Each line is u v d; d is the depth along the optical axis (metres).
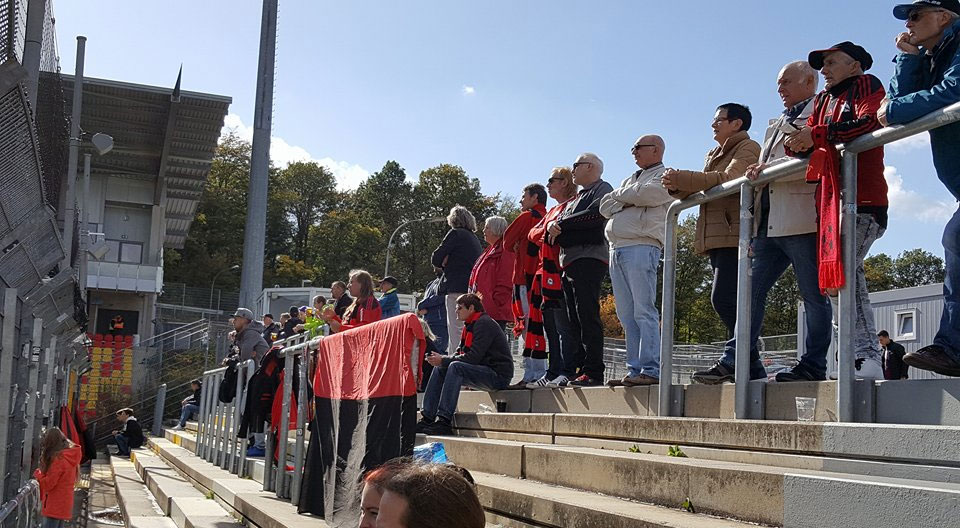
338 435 5.98
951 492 2.69
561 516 4.14
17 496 6.10
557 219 7.16
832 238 4.10
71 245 15.24
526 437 6.56
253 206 14.50
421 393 9.67
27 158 6.04
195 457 14.04
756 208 5.03
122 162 35.12
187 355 25.41
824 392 4.25
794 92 5.08
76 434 15.70
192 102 30.34
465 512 1.61
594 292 6.89
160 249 38.03
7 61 4.71
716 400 5.06
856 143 4.09
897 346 9.07
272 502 7.30
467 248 9.76
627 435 5.27
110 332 38.88
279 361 8.65
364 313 8.50
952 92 3.63
